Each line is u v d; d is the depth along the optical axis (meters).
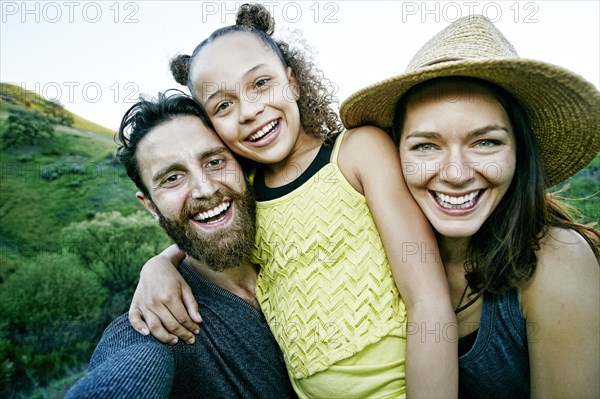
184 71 0.66
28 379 4.11
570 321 0.47
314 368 0.53
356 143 0.55
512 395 0.54
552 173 0.57
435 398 0.48
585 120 0.48
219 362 0.59
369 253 0.53
